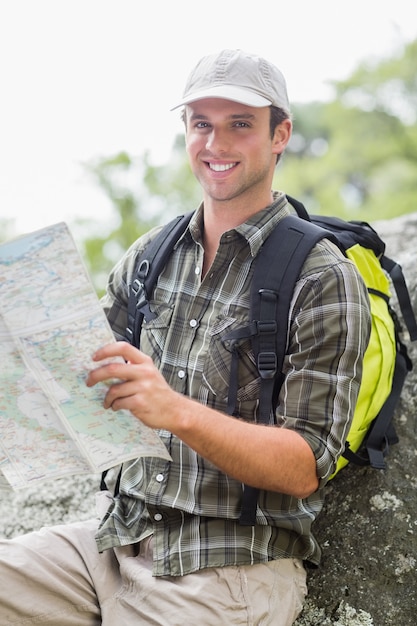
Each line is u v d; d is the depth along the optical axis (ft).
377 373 6.85
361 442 7.14
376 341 6.93
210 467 5.87
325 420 5.66
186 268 6.45
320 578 6.80
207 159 6.30
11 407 5.17
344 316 5.77
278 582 5.90
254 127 6.23
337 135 33.86
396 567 6.68
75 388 5.05
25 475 5.32
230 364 5.94
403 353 7.52
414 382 7.77
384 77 33.53
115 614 5.84
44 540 6.08
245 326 5.93
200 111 6.29
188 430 5.18
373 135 33.47
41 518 7.91
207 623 5.50
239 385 5.95
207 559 5.68
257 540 5.81
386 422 7.04
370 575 6.70
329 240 6.25
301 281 5.90
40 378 5.00
